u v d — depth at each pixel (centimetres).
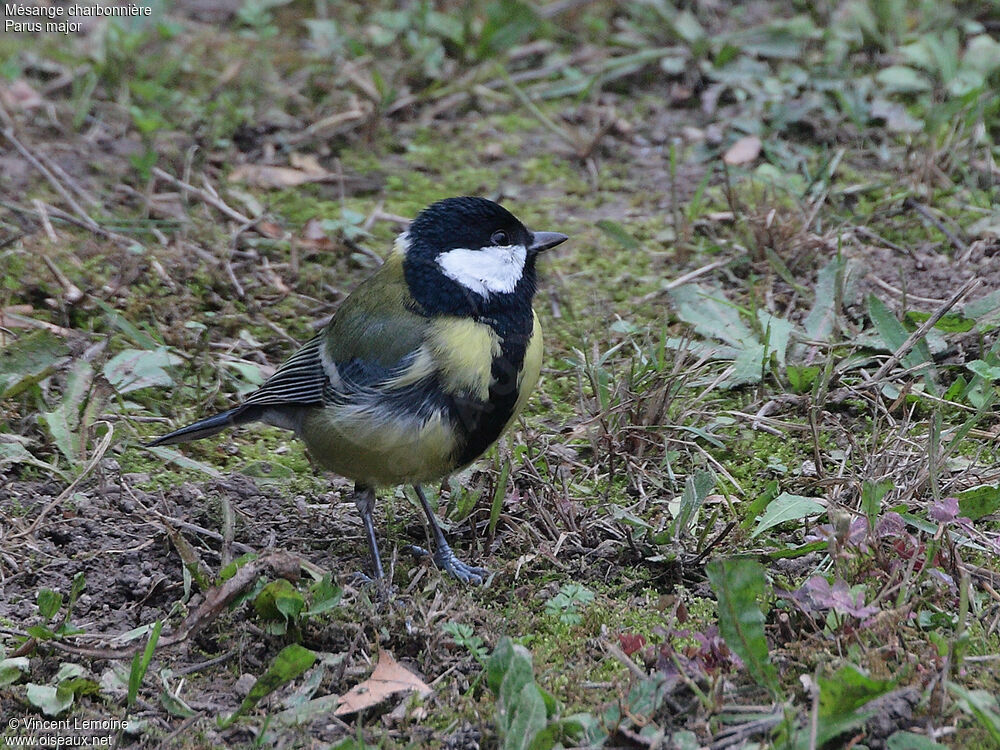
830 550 765
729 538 872
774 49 1623
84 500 963
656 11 1722
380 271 902
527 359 877
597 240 1352
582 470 999
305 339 1210
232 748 709
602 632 784
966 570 787
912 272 1217
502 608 835
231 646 800
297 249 1335
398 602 841
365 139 1563
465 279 859
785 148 1466
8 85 1628
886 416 1012
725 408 1067
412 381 846
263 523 956
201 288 1267
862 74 1581
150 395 1125
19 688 761
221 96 1608
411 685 748
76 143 1529
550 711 689
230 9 1888
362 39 1734
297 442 1080
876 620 728
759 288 1230
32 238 1321
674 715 689
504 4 1684
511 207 1426
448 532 939
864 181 1394
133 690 741
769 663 690
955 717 665
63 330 1183
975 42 1559
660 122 1573
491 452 1009
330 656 775
